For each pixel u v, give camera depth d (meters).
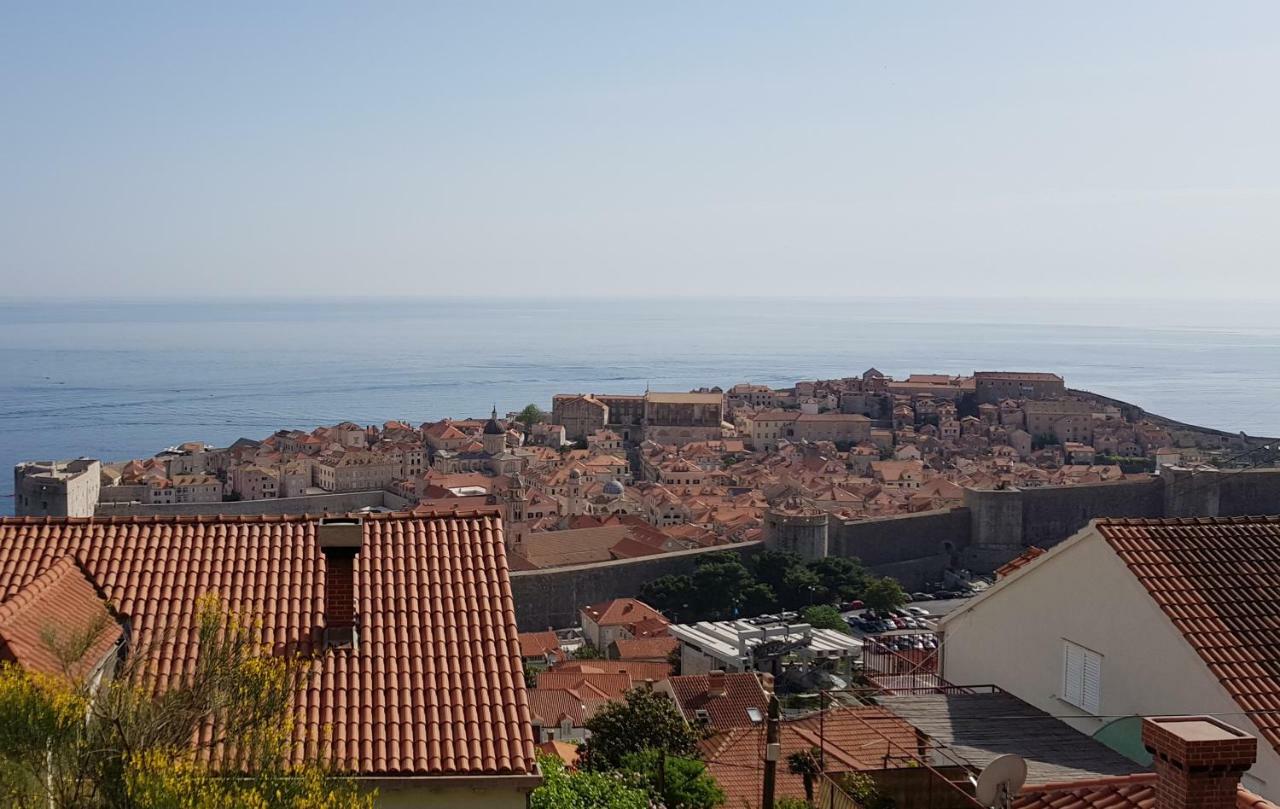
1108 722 26.33
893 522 177.38
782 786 36.88
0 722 16.14
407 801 21.33
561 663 104.25
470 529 27.84
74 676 20.06
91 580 25.44
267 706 18.92
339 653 23.88
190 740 18.84
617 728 48.03
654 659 114.44
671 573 154.50
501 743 22.09
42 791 16.05
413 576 26.16
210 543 27.00
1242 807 17.80
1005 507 182.88
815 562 159.12
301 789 17.70
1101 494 192.25
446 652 24.06
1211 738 16.89
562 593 144.25
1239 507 190.50
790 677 99.69
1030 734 27.02
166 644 23.61
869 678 34.62
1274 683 23.52
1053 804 20.11
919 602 165.38
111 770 16.47
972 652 32.53
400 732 22.12
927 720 28.12
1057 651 28.75
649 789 35.53
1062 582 28.70
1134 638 26.11
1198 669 24.14
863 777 25.05
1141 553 26.72
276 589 25.61
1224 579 26.09
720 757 41.00
